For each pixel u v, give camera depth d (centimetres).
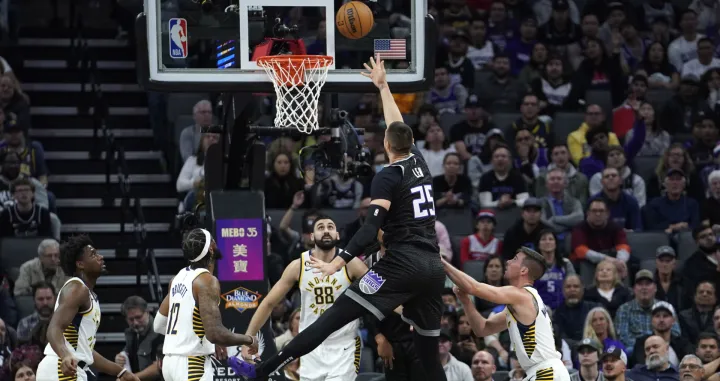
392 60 1160
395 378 1209
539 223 1612
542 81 2008
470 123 1881
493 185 1761
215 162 1192
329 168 1199
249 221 1173
